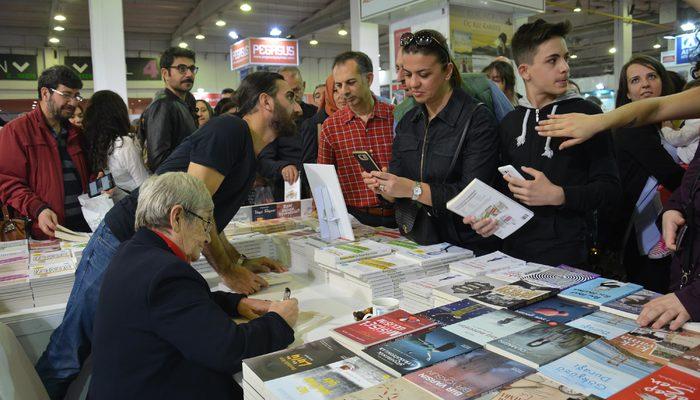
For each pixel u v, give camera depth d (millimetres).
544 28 1658
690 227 1344
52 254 2479
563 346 1069
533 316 1256
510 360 1029
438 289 1490
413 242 2096
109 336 1333
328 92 3254
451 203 1686
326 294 1824
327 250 1941
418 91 1877
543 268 1663
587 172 1719
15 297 2006
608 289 1413
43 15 13594
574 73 22922
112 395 1331
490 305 1340
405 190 1836
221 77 18438
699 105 1388
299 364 1072
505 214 1671
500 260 1769
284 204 2969
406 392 923
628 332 1139
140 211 1443
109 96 2998
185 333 1260
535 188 1581
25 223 2951
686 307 1129
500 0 4863
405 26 5438
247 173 1821
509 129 1844
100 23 6289
